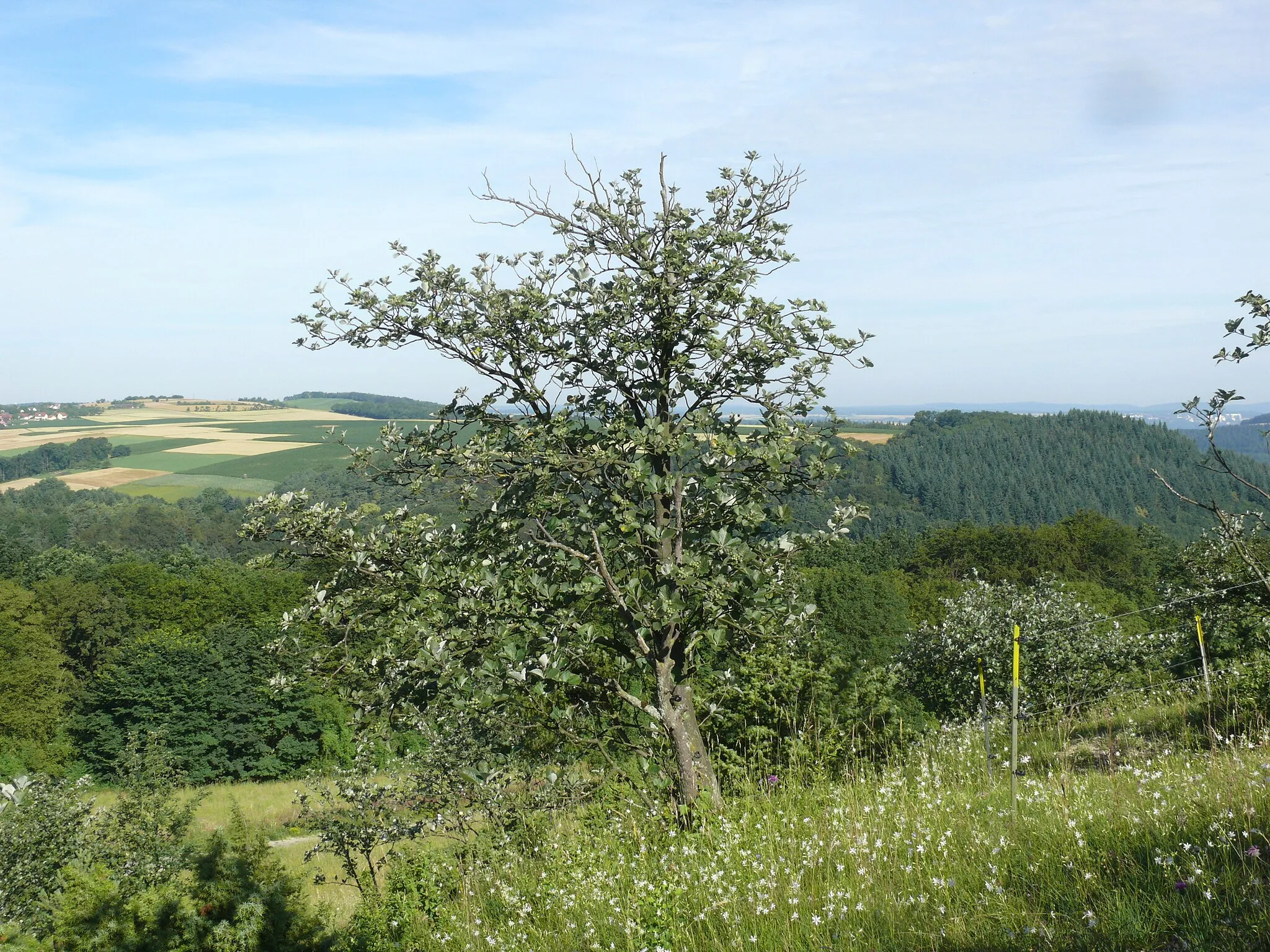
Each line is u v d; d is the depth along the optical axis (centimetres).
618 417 884
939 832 588
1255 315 631
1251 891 399
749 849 620
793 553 817
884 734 1148
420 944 670
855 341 834
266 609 6744
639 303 862
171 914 537
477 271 886
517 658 760
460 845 930
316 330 865
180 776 2502
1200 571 1705
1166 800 569
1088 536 8306
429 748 1062
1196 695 1308
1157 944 383
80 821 1612
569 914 605
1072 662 2112
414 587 846
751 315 844
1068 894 447
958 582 6912
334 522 841
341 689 863
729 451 811
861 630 3738
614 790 895
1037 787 668
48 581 6600
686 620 812
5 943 514
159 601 6662
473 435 880
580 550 870
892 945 436
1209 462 666
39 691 5800
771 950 466
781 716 1109
